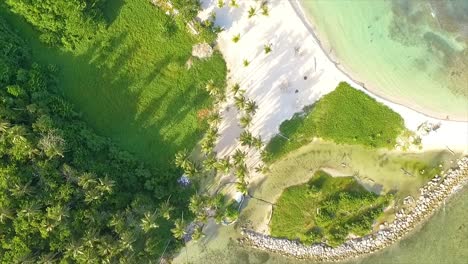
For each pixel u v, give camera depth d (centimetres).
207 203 5103
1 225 4631
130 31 5319
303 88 5403
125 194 5038
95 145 5100
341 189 5425
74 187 4769
